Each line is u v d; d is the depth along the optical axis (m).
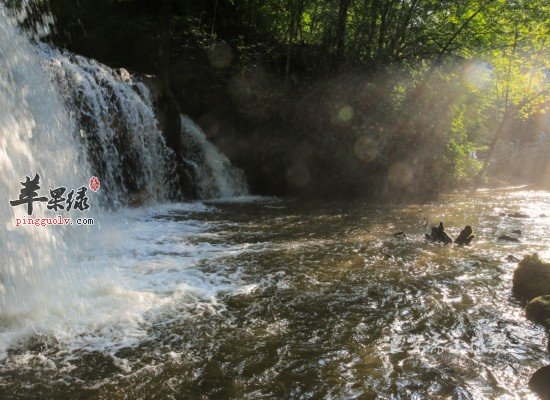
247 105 15.90
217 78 15.93
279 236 9.13
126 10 16.77
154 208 12.05
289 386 4.01
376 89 17.33
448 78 18.62
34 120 9.15
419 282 6.55
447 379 4.12
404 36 17.67
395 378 4.14
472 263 7.48
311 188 16.16
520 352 4.61
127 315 5.27
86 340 4.72
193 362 4.37
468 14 17.03
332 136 16.44
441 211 12.78
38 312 5.21
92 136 10.94
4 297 5.41
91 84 11.15
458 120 19.83
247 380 4.10
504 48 18.70
